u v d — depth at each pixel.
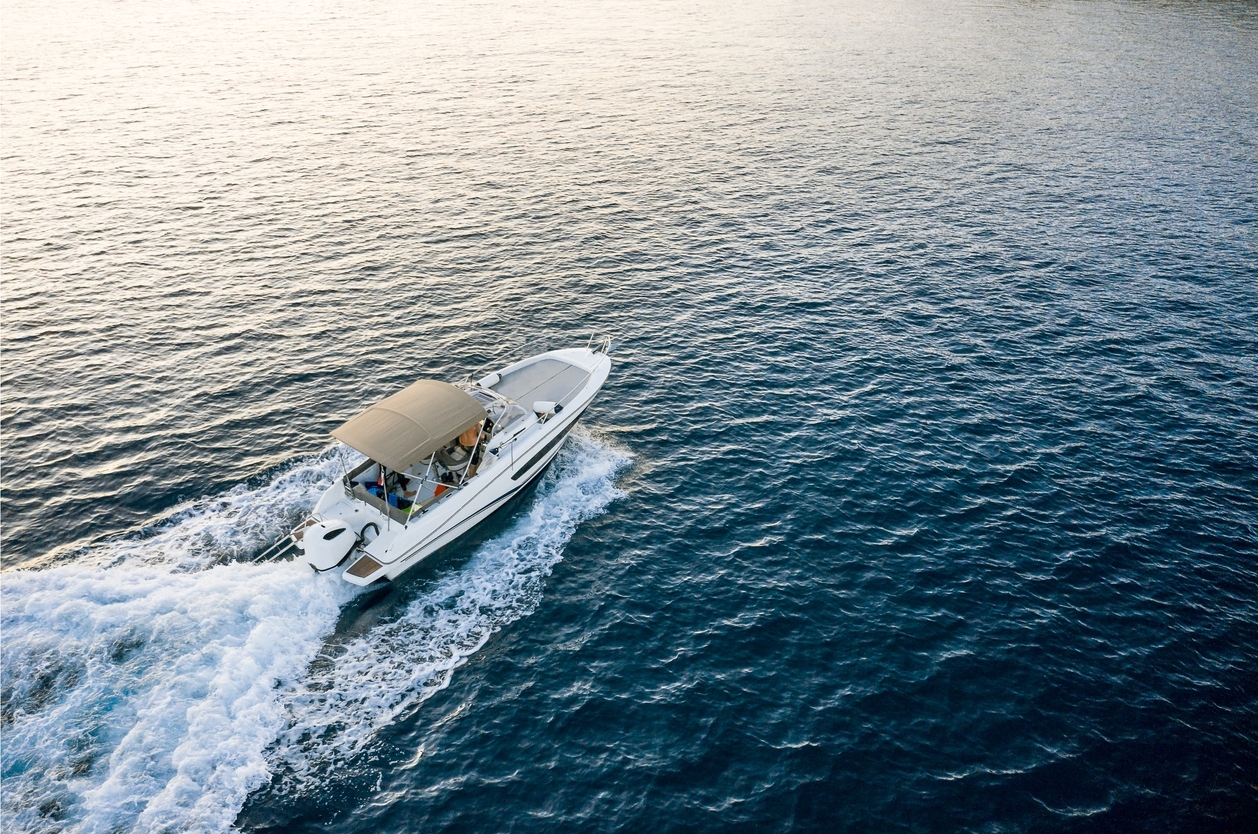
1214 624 22.41
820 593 23.30
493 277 41.91
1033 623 22.33
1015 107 76.19
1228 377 34.28
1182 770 18.48
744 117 71.88
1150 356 35.91
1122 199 54.22
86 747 17.61
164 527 24.44
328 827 16.77
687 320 38.62
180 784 17.06
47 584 21.73
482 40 104.06
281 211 49.03
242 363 33.62
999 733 19.23
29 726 17.95
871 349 36.47
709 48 101.50
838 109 75.06
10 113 66.38
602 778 18.06
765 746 18.84
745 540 25.30
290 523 24.62
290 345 35.09
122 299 38.34
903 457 29.27
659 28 115.00
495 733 19.03
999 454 29.48
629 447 29.61
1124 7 131.00
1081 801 17.75
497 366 33.94
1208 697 20.27
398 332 36.41
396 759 18.30
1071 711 19.83
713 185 55.91
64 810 16.39
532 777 18.05
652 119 70.56
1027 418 31.61
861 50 101.06
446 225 47.97
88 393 31.34
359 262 42.88
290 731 18.70
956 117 72.88
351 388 32.16
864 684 20.45
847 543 25.20
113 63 85.75
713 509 26.62
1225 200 53.91
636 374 34.12
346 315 37.69
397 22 116.12
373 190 52.81
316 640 21.06
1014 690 20.34
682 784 17.95
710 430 30.70
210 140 61.41
